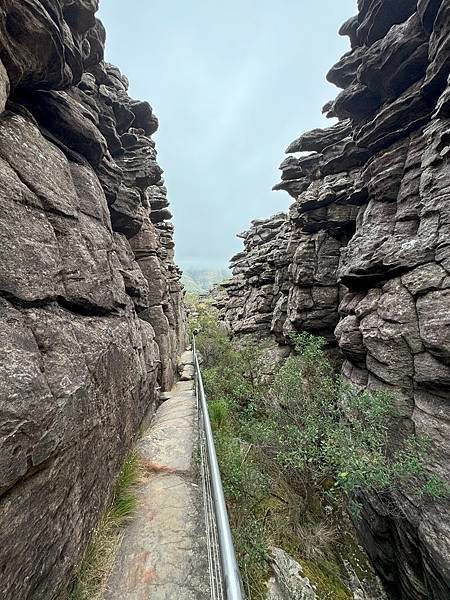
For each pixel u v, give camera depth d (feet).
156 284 49.90
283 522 27.55
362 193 48.16
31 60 14.65
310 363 47.55
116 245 32.58
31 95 17.76
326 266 58.95
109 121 31.73
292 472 34.63
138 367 27.48
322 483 37.50
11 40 13.08
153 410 35.50
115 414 19.89
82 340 16.07
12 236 12.12
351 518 35.83
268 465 34.60
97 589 13.02
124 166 40.22
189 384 53.98
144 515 17.89
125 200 33.94
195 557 14.93
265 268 93.97
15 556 8.86
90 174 23.11
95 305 19.13
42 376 11.25
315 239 61.21
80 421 13.85
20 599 8.91
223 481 22.63
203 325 125.49
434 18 31.40
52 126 19.93
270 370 67.77
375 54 39.14
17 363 10.12
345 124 56.24
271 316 88.12
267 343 82.58
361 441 29.27
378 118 40.47
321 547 29.45
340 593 24.66
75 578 12.63
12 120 14.42
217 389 50.83
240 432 39.70
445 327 26.55
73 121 20.67
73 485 13.03
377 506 30.30
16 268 11.97
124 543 15.74
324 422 35.37
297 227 68.18
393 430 29.89
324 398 39.86
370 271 37.47
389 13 39.27
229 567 7.55
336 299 57.72
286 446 34.55
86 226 19.94
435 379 27.17
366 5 41.55
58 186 16.99
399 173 39.04
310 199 56.90
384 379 32.60
